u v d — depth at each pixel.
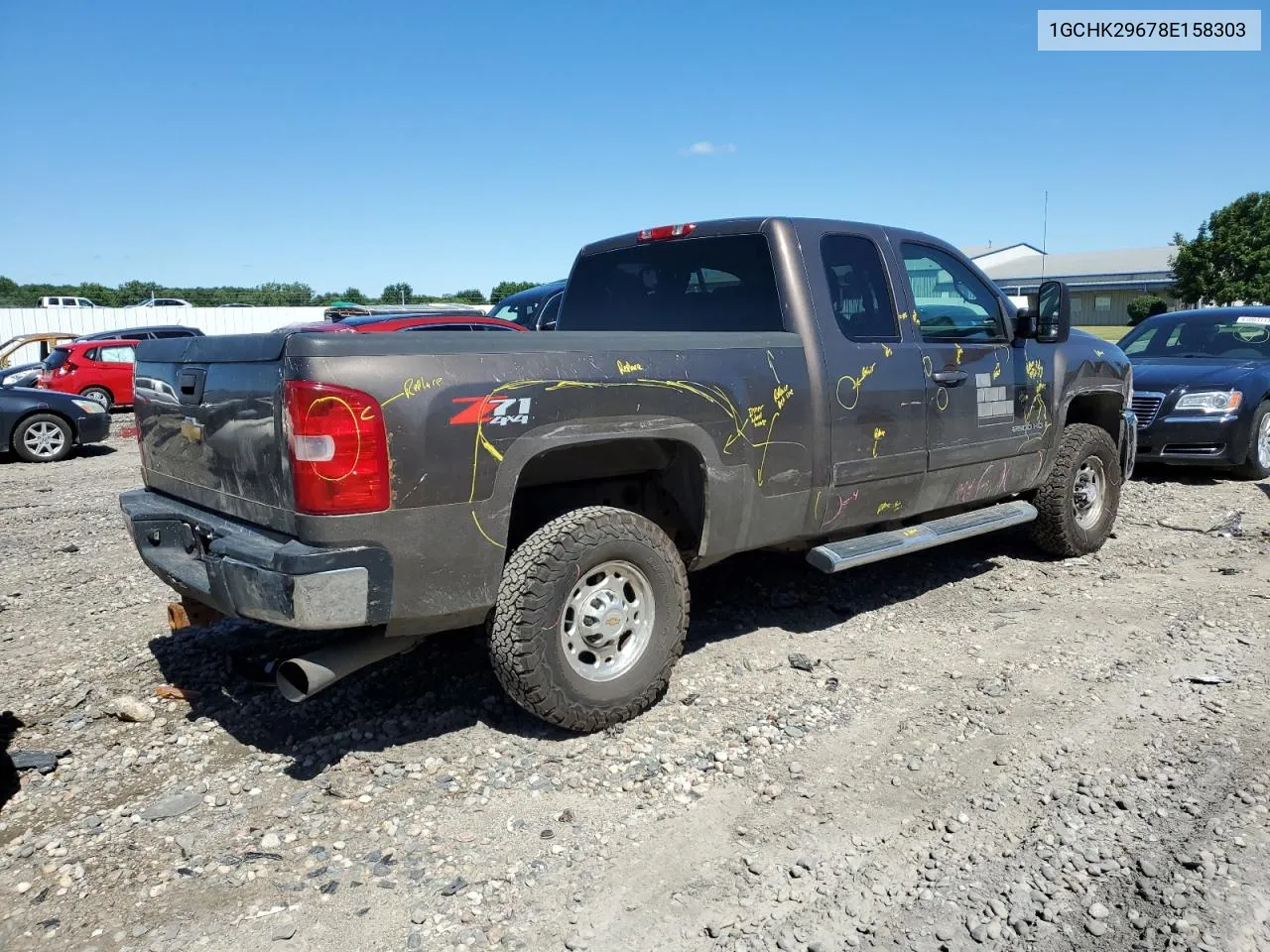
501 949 2.66
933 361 5.08
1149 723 3.93
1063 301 5.65
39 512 9.12
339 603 3.22
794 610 5.43
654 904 2.85
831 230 4.82
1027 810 3.30
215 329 36.41
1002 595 5.68
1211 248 45.12
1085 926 2.71
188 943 2.71
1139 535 7.13
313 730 4.01
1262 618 5.16
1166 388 9.41
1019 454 5.74
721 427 4.13
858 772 3.60
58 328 34.06
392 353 3.29
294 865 3.07
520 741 3.87
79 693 4.45
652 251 5.23
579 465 4.10
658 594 3.99
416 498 3.32
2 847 3.21
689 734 3.92
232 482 3.71
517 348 3.58
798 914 2.79
